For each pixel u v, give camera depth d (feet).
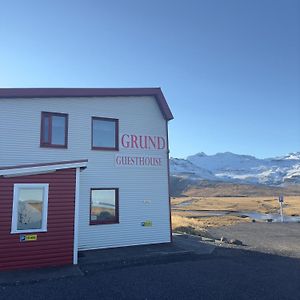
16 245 37.35
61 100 50.62
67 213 40.27
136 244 52.80
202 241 59.62
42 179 39.42
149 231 54.19
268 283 34.04
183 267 39.75
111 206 52.26
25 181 38.60
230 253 49.70
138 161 55.11
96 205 51.11
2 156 45.85
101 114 53.26
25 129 47.65
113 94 53.93
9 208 37.52
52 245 39.09
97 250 49.37
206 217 130.82
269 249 55.26
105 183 51.96
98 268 38.81
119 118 54.75
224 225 97.71
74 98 51.57
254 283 33.86
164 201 56.18
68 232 40.09
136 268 38.93
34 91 48.19
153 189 55.62
